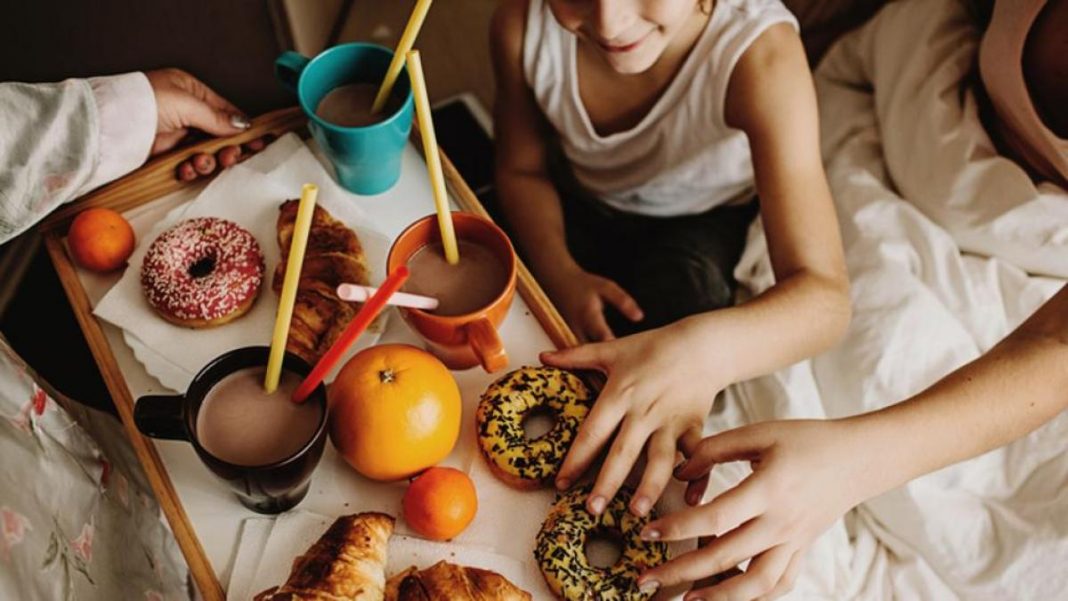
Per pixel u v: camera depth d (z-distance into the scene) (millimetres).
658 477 702
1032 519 904
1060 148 963
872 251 1043
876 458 720
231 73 1328
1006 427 761
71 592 656
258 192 872
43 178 767
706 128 1030
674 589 691
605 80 1039
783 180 932
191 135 933
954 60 1086
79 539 702
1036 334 783
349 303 791
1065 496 897
